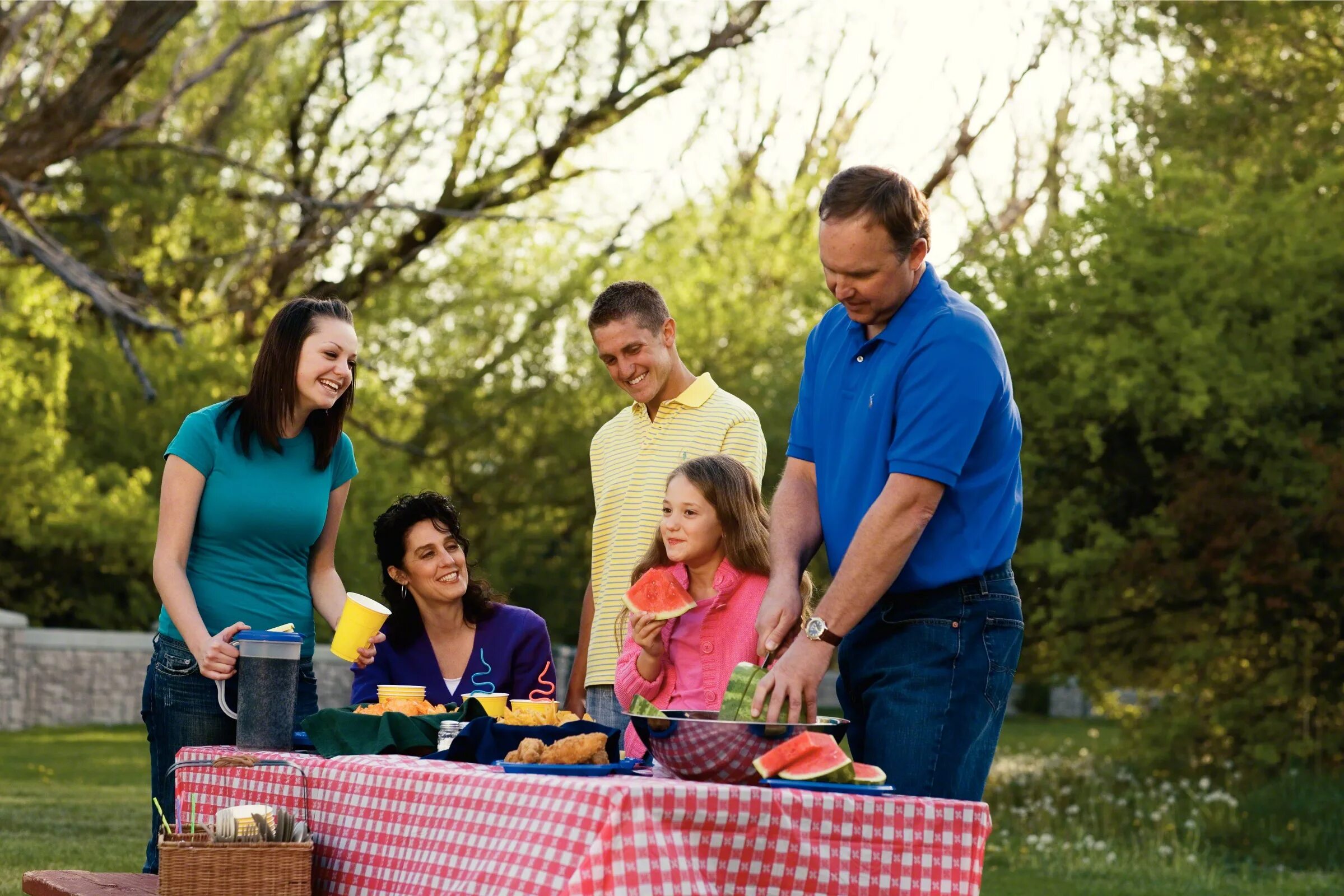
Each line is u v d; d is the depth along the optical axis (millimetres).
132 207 19438
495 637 4711
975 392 3164
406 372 22062
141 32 11750
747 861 2502
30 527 19172
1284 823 9867
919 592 3283
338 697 20281
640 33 20219
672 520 3781
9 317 17547
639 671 3727
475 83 19797
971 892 2646
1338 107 13734
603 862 2373
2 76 12242
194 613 3904
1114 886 7875
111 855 7211
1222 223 11516
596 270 21422
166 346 19938
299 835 3043
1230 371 10789
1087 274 11781
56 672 18969
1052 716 32219
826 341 3568
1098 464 11898
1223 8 13688
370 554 19297
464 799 2709
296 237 20453
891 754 3217
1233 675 12086
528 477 22266
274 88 19750
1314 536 10969
